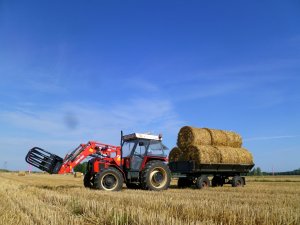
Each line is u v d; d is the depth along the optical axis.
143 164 16.88
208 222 6.88
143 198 10.78
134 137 16.97
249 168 21.77
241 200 11.16
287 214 7.74
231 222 7.36
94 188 15.76
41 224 6.81
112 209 8.23
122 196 11.69
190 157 19.81
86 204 9.11
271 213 7.86
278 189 18.02
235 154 20.50
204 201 9.92
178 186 21.03
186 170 19.70
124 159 17.02
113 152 17.12
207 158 19.47
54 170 16.67
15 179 32.81
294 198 12.10
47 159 16.69
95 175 15.82
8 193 12.96
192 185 20.64
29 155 16.70
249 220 7.38
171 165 20.78
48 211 8.16
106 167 16.22
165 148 17.62
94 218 7.94
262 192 15.56
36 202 10.00
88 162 17.28
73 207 9.14
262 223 7.29
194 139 19.91
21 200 10.46
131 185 17.97
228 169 20.66
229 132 21.25
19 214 7.77
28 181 27.78
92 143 17.16
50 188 16.83
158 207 8.96
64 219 7.44
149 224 6.76
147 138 17.19
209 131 20.52
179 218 7.54
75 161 16.86
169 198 10.90
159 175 16.75
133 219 7.18
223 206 8.73
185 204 9.09
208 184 19.75
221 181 21.66
